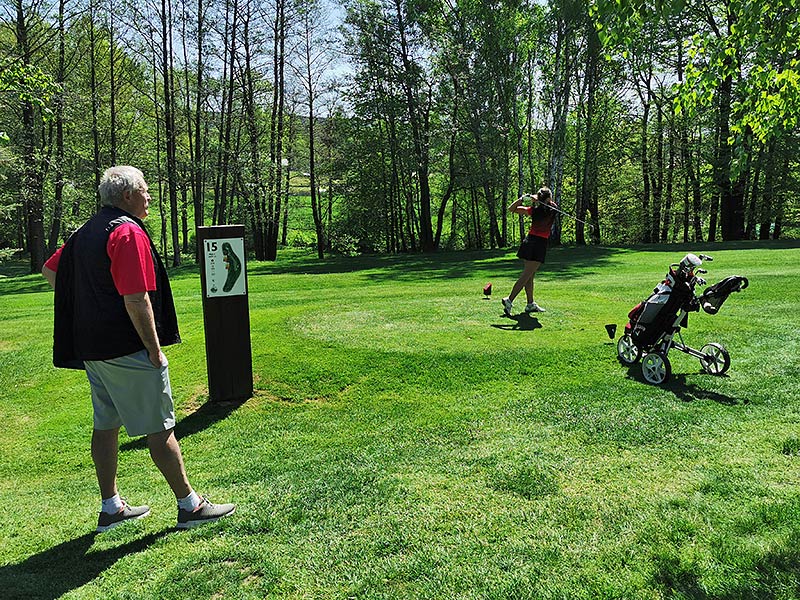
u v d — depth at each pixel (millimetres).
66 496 3896
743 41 4801
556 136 25391
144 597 2562
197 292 13961
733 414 4590
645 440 4195
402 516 3248
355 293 11852
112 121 24688
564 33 23781
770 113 5305
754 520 3000
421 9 25766
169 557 2898
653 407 4840
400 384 5672
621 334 7016
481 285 12383
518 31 25234
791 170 26266
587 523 3080
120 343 2912
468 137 29094
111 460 3203
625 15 4289
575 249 22516
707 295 5285
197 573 2752
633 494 3385
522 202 7887
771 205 27719
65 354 3100
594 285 11211
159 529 3229
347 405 5285
